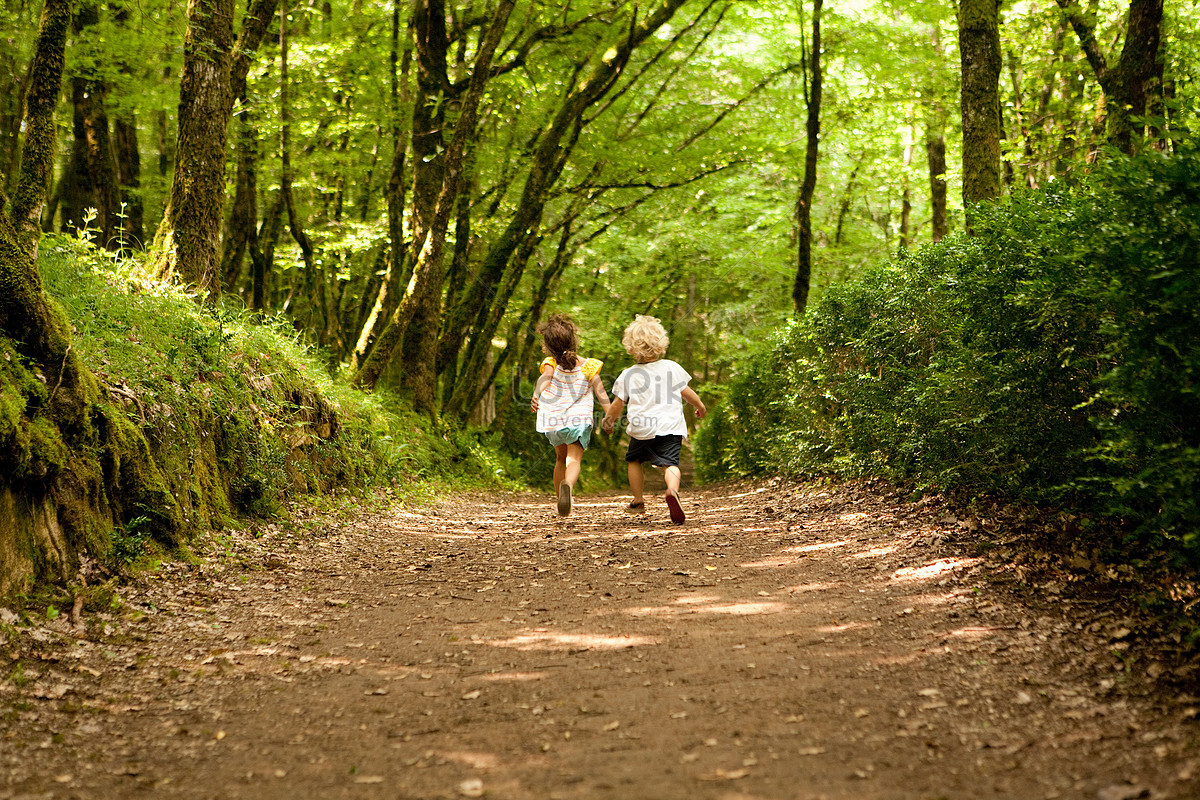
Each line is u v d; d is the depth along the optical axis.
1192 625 3.55
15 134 13.45
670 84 19.89
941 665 3.60
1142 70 8.63
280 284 22.91
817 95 15.97
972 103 8.52
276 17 15.34
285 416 8.79
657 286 28.17
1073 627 3.85
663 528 7.93
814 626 4.32
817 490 9.67
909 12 16.20
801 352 11.52
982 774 2.59
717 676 3.66
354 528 8.34
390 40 16.62
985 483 6.30
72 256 7.93
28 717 3.30
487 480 16.52
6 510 4.49
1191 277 3.37
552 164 17.28
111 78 13.24
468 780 2.75
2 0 10.95
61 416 5.13
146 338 7.28
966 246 6.71
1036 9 13.78
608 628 4.50
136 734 3.21
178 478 6.30
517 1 15.79
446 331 17.50
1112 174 3.84
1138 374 3.71
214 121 9.34
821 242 26.08
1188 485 3.60
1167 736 2.70
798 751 2.85
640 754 2.90
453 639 4.44
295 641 4.46
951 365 6.41
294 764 2.93
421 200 15.63
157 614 4.79
